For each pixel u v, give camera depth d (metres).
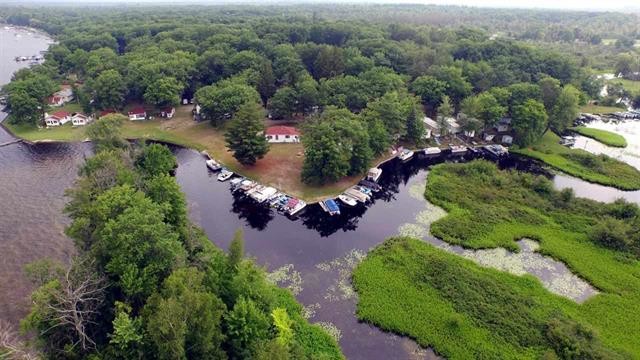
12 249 61.12
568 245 65.44
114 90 117.31
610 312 52.41
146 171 73.50
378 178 90.06
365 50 151.50
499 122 113.19
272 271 59.97
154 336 34.34
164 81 115.94
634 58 178.25
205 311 36.78
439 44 165.25
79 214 53.59
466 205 76.69
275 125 115.06
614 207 73.12
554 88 110.94
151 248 43.66
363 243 67.62
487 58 152.62
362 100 111.19
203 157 98.12
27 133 105.25
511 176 85.81
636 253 63.38
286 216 75.75
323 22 194.12
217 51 136.00
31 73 126.00
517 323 50.09
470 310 52.19
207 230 70.38
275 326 44.66
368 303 53.41
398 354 46.91
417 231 70.56
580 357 44.72
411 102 104.81
